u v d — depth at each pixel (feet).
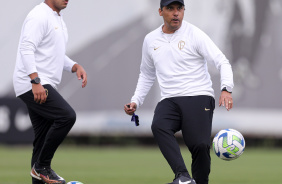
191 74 73.36
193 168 74.02
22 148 216.95
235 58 214.48
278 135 216.33
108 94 215.72
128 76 215.92
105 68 215.51
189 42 73.26
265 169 142.41
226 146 73.56
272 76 215.51
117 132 215.72
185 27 73.97
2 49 210.79
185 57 73.31
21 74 78.43
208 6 214.69
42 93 75.46
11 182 105.29
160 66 74.38
